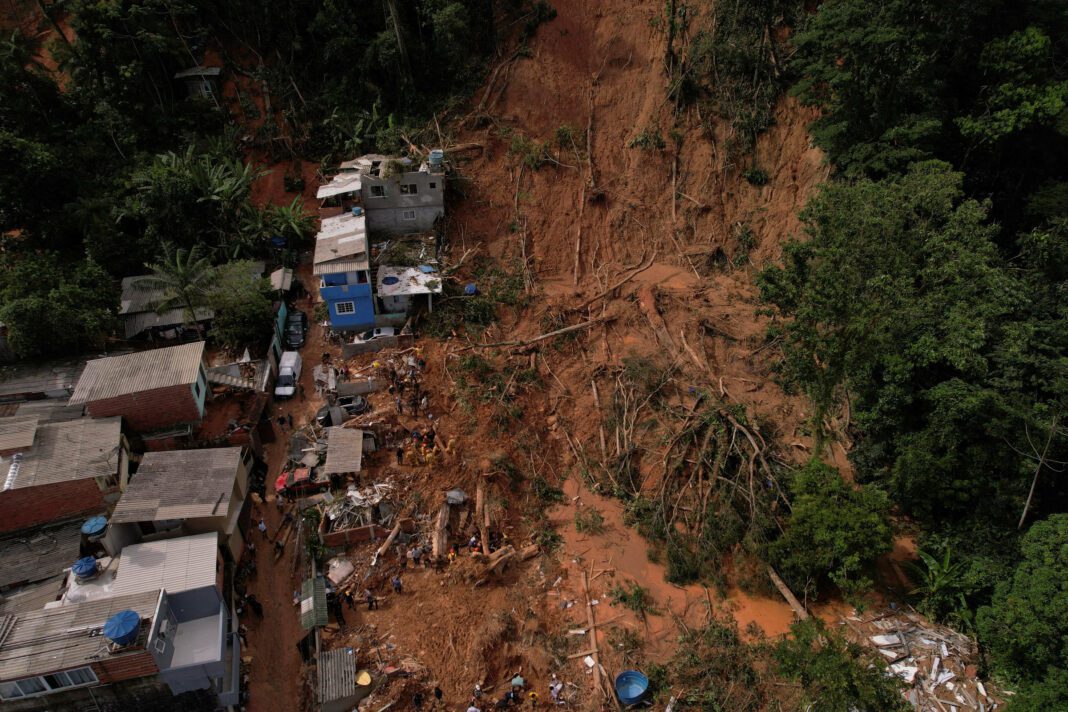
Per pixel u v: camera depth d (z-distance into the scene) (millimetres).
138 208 42312
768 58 48938
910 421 32688
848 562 28297
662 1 50781
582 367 40375
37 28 53531
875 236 30812
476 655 27344
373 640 27656
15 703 22031
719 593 31266
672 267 46438
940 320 30234
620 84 50375
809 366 31656
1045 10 43750
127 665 22406
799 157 47719
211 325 40156
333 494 32281
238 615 27969
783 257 37750
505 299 42688
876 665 24531
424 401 36406
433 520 32250
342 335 40781
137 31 46875
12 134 40969
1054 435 28281
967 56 44562
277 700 25766
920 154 39250
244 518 30531
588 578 31719
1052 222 36844
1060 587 25469
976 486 30609
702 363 40281
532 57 50625
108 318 37906
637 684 27016
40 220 42094
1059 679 24359
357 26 50375
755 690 27000
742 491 33406
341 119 49500
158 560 25719
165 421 32719
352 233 40438
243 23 51156
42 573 25953
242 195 44312
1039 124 41688
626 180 48594
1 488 26797
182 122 48688
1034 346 29625
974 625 29125
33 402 33750
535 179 47812
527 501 34719
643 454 36625
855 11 39938
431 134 48531
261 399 35594
